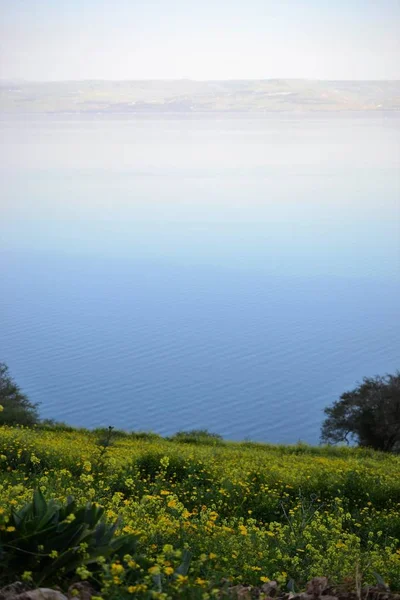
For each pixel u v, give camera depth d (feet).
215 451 76.64
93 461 48.26
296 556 23.16
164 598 13.20
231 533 25.44
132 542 16.38
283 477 50.67
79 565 15.26
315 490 48.14
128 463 49.83
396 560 24.36
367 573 21.45
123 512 24.35
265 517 39.96
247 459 68.33
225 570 19.17
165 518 23.66
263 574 20.68
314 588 18.10
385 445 155.63
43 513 16.65
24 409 128.67
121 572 14.06
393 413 150.82
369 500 46.83
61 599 13.84
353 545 28.43
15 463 46.96
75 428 113.91
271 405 617.62
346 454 100.73
